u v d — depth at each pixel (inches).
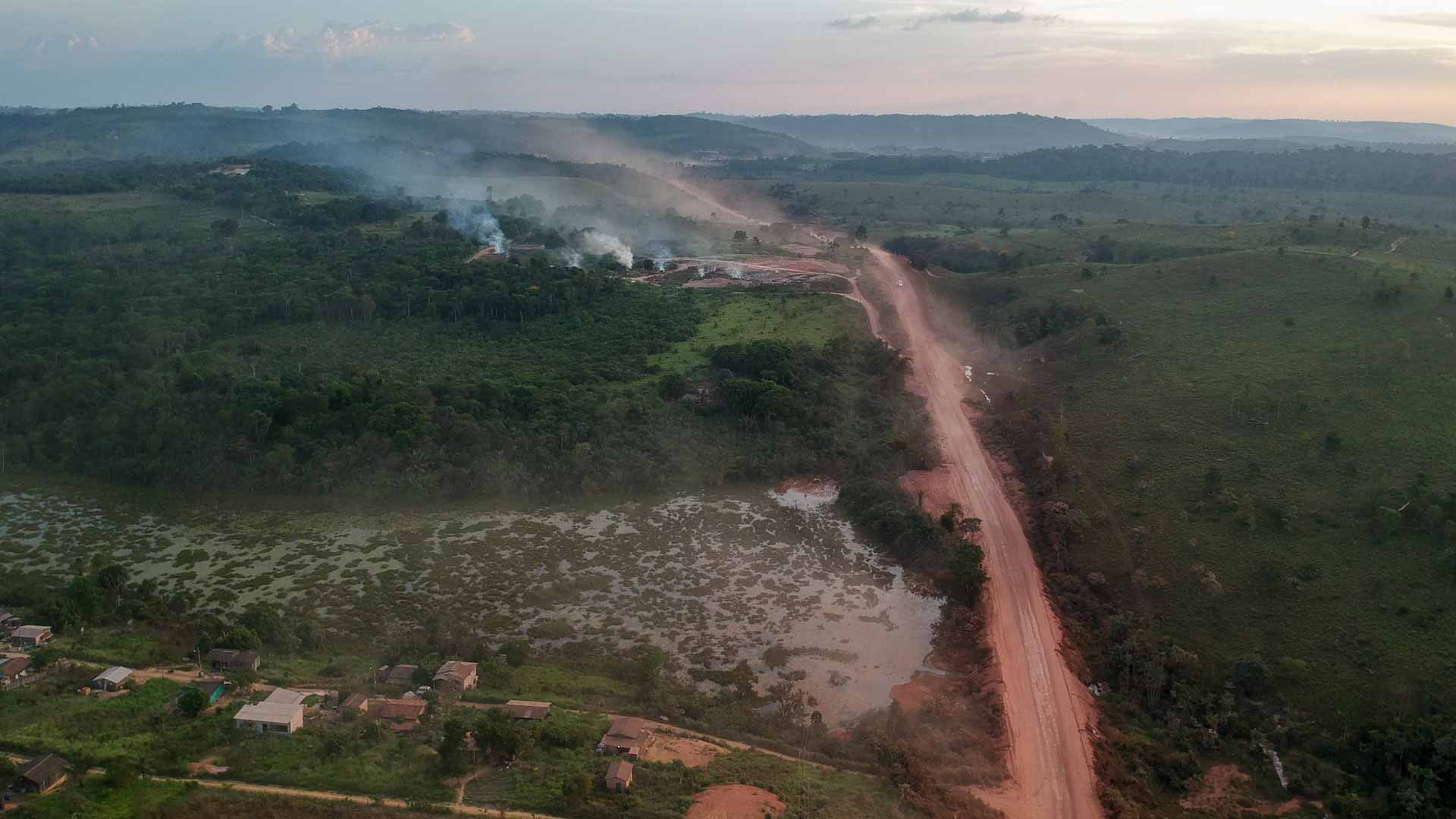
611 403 4928.6
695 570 3786.9
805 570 3806.6
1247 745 2728.8
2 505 4291.3
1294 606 3132.4
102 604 3277.6
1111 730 2812.5
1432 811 2368.4
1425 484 3481.8
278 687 2854.3
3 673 2810.0
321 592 3565.5
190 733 2527.1
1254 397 4387.3
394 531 4074.8
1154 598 3351.4
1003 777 2578.7
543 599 3531.0
